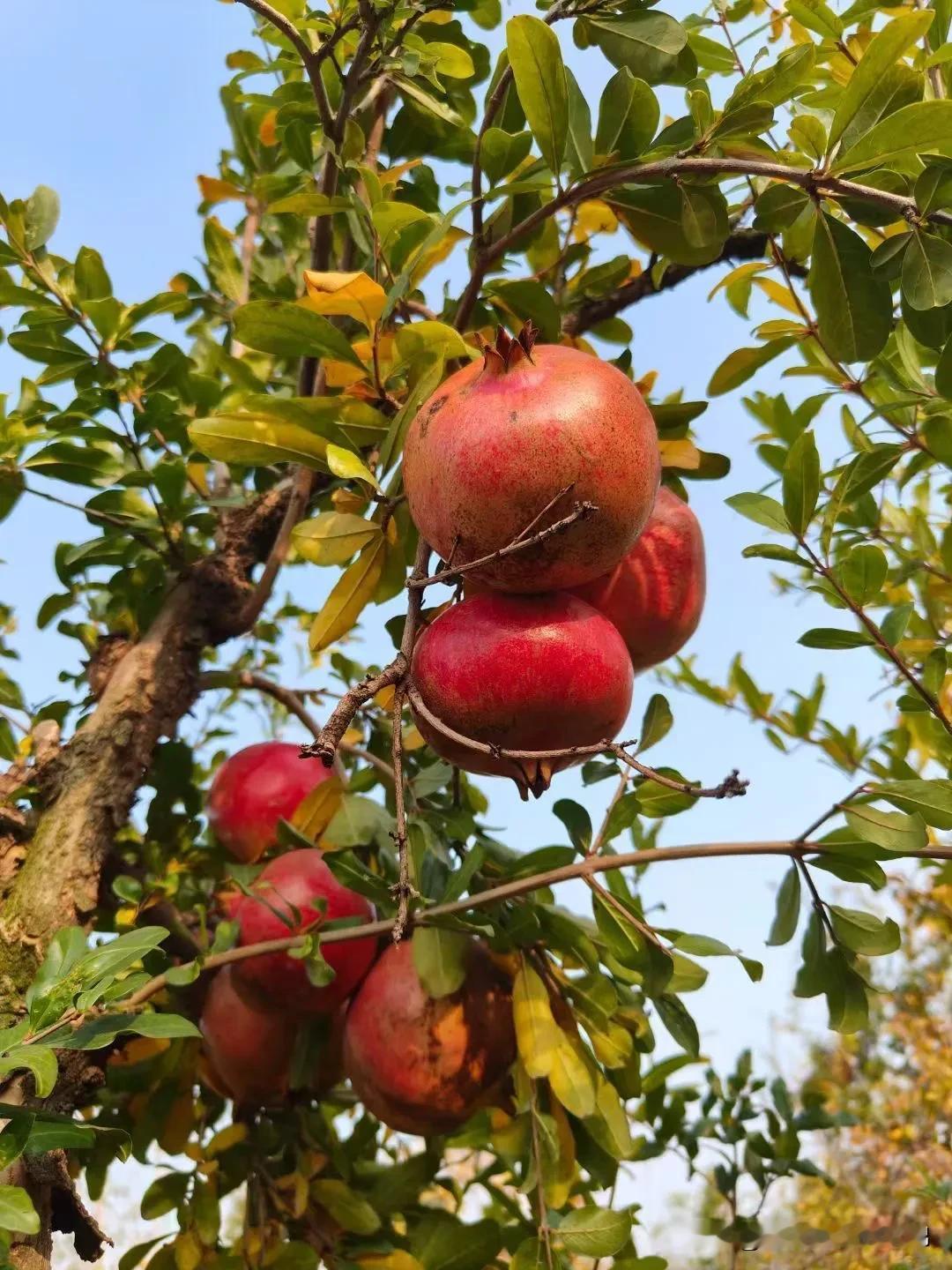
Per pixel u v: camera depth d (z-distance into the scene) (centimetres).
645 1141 72
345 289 43
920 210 41
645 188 47
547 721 39
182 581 60
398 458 44
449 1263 58
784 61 42
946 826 45
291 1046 57
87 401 57
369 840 57
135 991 46
